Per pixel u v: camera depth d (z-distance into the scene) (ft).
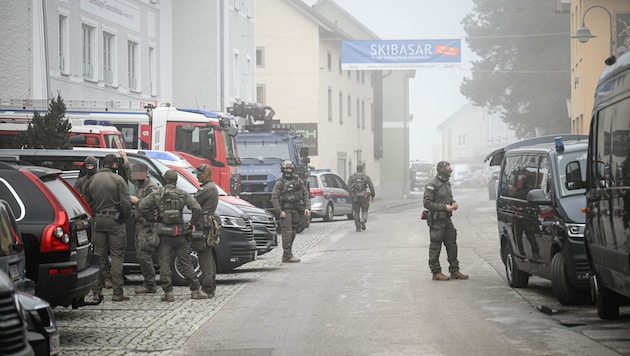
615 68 60.23
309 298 79.10
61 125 118.32
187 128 145.18
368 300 77.05
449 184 92.12
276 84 307.99
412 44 252.21
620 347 54.34
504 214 85.97
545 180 75.41
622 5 214.28
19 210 56.85
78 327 65.26
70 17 165.68
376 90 406.00
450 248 91.71
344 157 344.90
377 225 187.32
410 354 53.21
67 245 56.90
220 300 78.74
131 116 145.69
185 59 235.81
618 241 58.18
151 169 92.99
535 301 75.41
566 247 69.67
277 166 174.60
